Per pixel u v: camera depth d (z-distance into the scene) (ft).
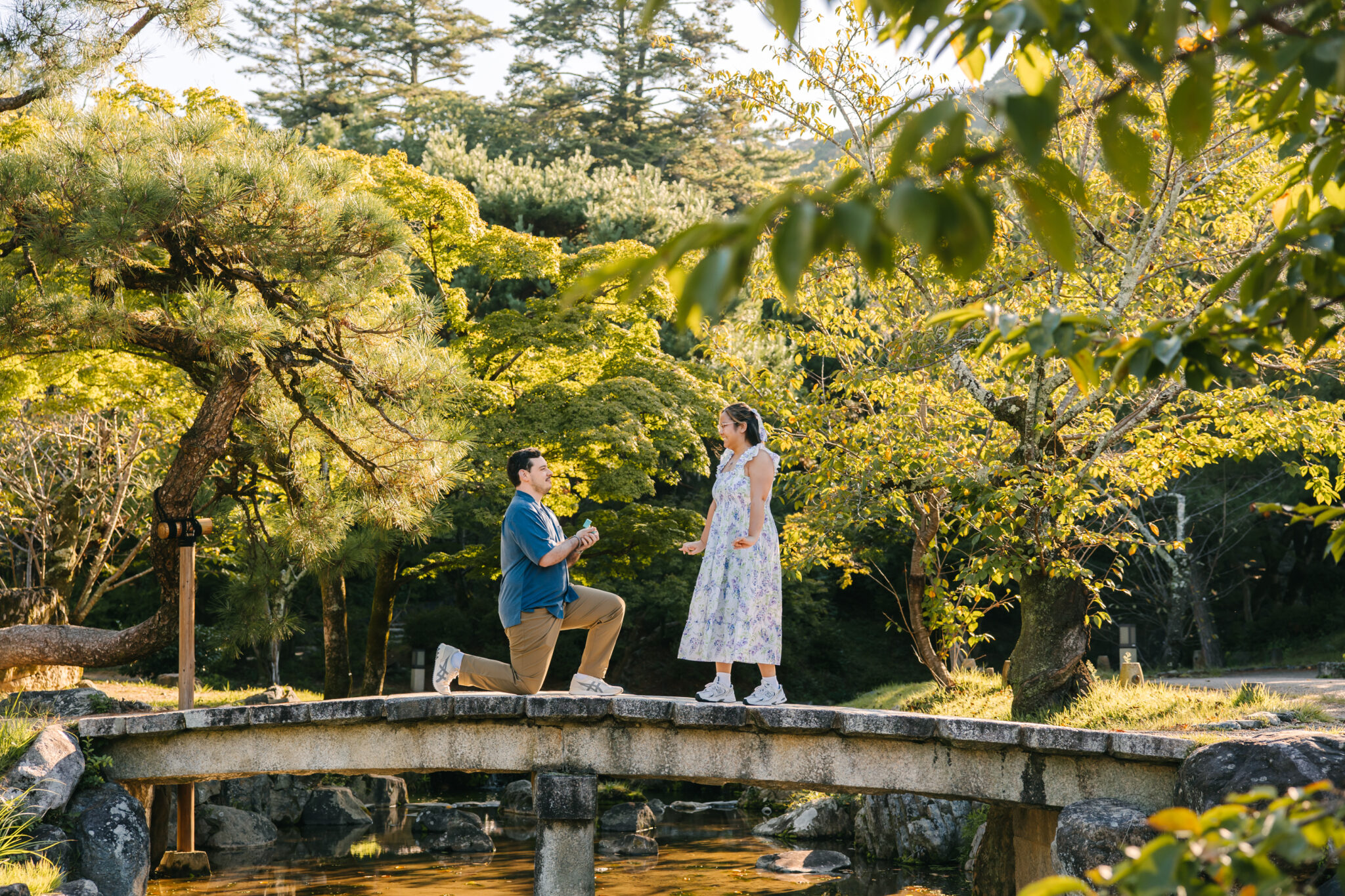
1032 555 30.60
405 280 34.04
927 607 33.37
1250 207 29.55
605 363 57.41
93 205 27.45
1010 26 5.01
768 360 49.19
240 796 43.83
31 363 36.76
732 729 21.81
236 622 43.80
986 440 34.27
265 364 31.83
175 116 30.35
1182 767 18.69
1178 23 4.87
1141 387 8.90
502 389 51.49
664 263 4.36
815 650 91.76
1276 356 30.12
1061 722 28.96
